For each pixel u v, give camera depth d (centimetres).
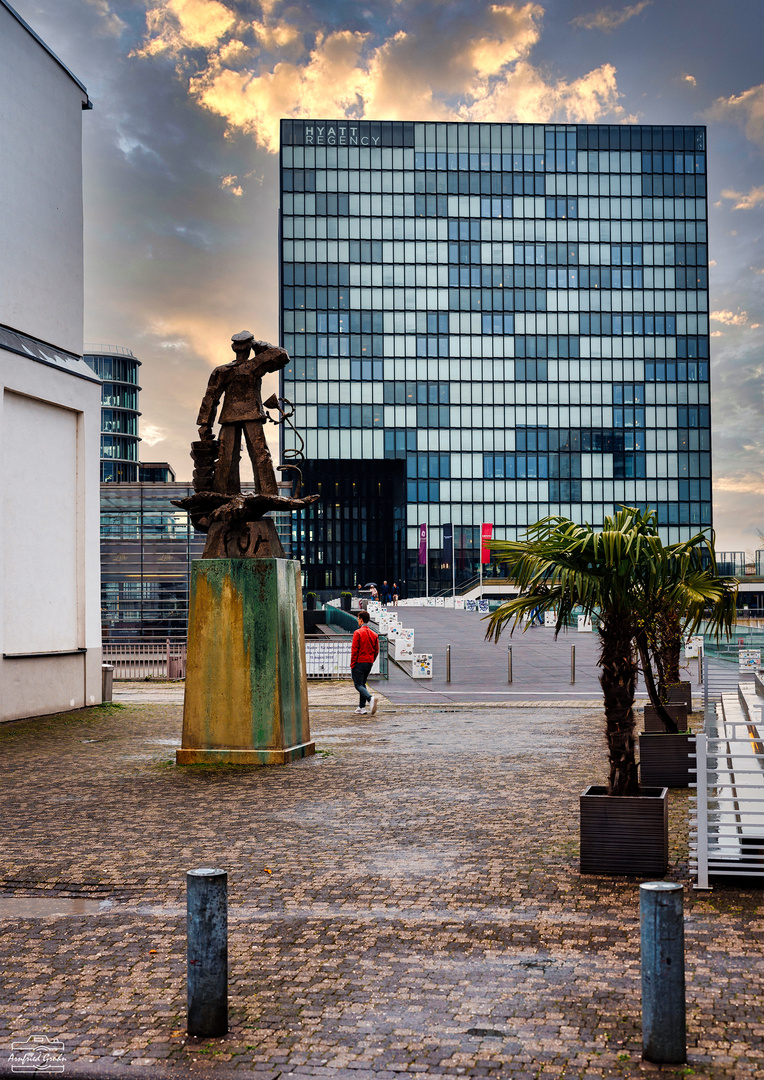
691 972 510
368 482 11062
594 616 742
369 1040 436
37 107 1955
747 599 3906
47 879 711
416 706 2000
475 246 10844
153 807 970
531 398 10862
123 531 3294
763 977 503
